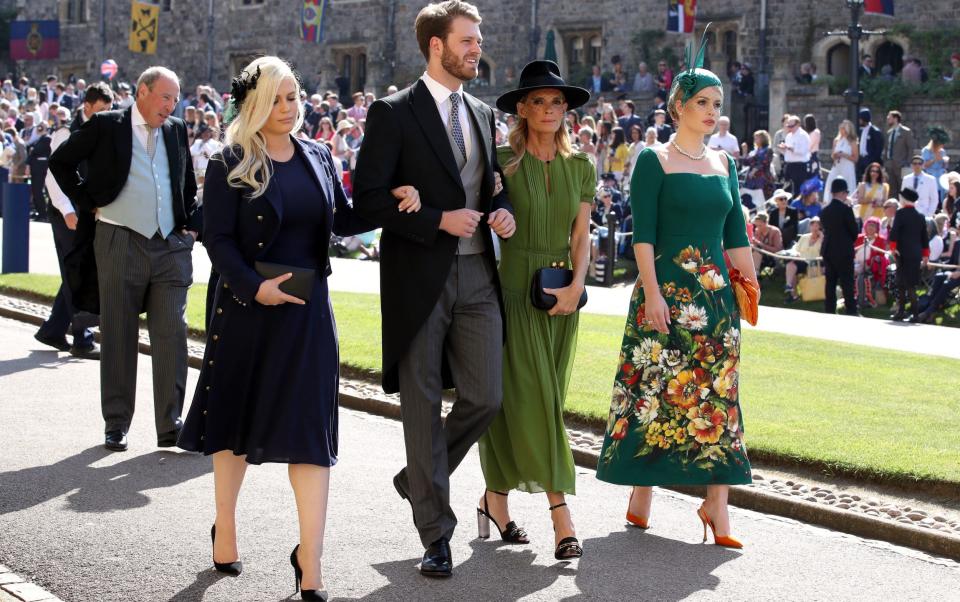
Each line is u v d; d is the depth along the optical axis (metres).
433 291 5.55
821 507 6.61
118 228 7.85
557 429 5.91
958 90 27.56
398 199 5.50
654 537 6.27
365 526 6.30
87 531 6.10
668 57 35.03
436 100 5.71
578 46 37.50
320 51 42.38
